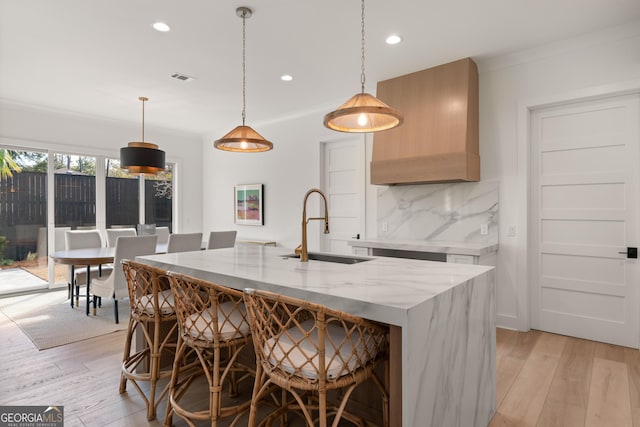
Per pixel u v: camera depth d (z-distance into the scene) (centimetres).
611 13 263
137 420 193
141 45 312
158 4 250
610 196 299
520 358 271
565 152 319
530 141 335
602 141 302
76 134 521
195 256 254
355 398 183
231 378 216
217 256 254
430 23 277
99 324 354
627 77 283
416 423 125
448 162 332
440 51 324
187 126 602
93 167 542
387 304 125
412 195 397
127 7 254
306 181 517
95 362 268
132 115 530
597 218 304
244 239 595
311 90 428
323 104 484
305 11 260
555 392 221
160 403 210
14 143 466
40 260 493
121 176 573
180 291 183
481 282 183
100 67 358
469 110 333
